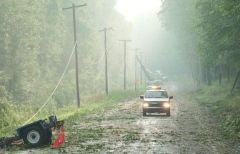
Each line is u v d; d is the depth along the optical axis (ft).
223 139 182.39
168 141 177.88
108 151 154.51
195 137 189.26
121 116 305.94
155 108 298.97
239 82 453.99
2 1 457.27
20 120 291.38
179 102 456.45
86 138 190.90
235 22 293.84
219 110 325.42
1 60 469.57
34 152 155.74
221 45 330.95
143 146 165.37
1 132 229.86
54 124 174.50
